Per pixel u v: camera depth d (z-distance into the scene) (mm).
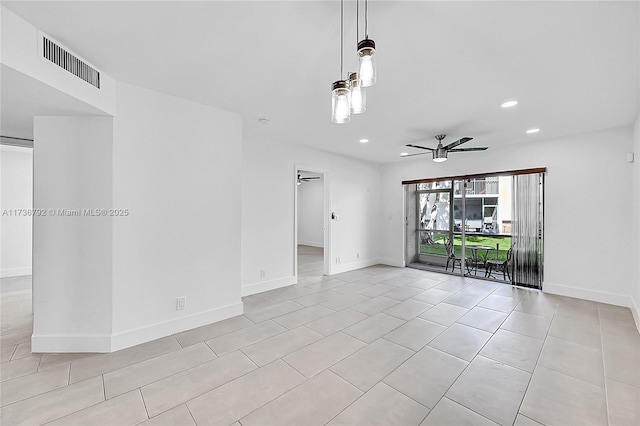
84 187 2555
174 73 2449
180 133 2990
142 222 2742
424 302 3973
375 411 1810
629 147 3750
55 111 2422
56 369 2258
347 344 2715
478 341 2783
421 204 6652
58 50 1978
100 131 2557
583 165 4125
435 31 1827
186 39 1954
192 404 1863
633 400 1911
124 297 2637
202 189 3154
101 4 1596
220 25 1796
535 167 4562
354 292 4461
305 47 2051
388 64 2246
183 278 3014
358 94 1672
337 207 5895
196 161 3109
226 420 1725
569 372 2250
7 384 2061
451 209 6008
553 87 2633
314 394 1974
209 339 2805
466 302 3973
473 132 4102
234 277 3432
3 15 1631
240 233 3486
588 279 4086
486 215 5727
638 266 3330
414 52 2072
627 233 3771
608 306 3795
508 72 2365
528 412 1805
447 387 2061
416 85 2609
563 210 4301
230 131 3389
